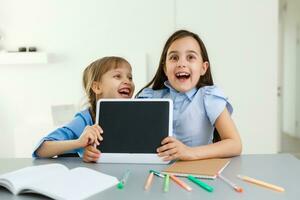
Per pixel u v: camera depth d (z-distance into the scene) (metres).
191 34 1.19
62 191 0.70
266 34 2.69
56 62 2.74
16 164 1.01
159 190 0.73
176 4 2.68
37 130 2.52
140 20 2.70
